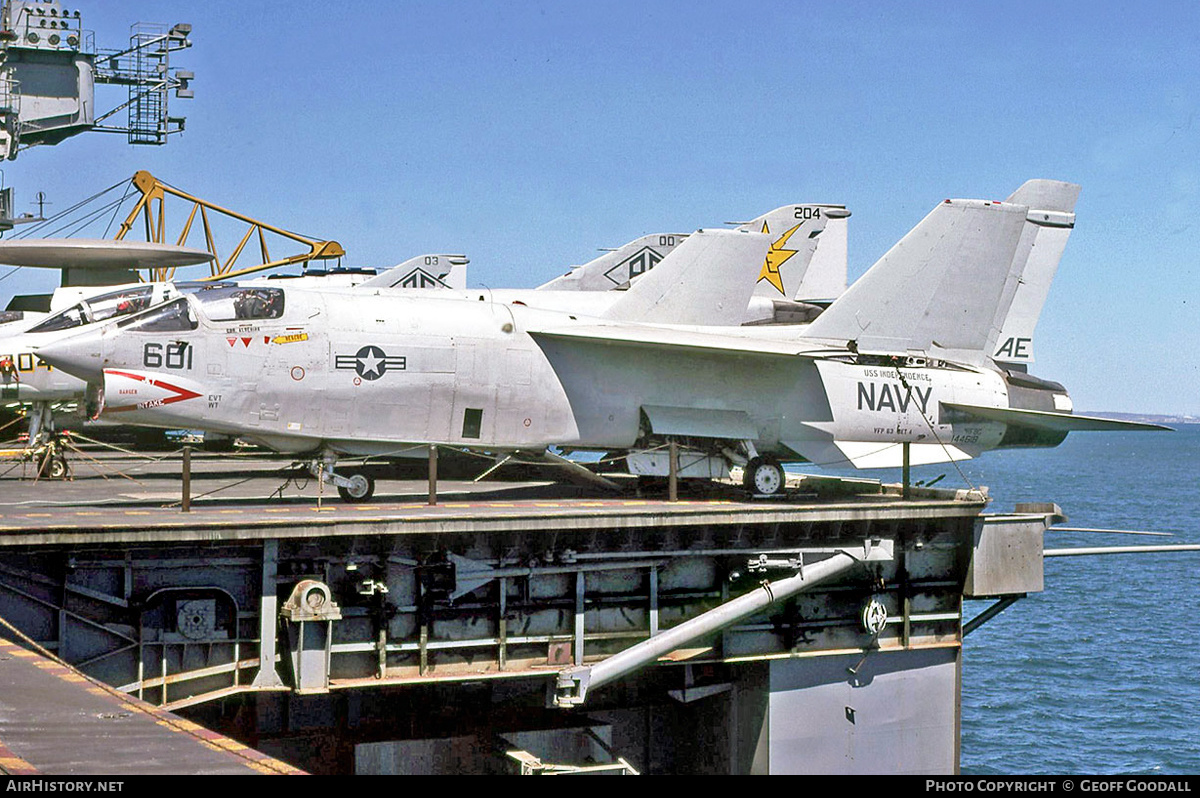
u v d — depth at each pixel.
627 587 20.88
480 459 35.91
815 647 22.52
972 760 32.56
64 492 25.28
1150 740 34.31
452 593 18.92
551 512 19.20
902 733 23.34
